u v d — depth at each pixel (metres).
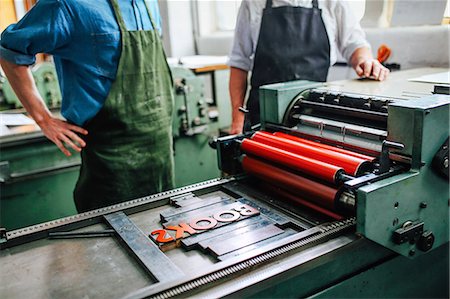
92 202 1.72
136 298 0.76
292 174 1.14
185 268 0.89
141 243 0.96
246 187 1.28
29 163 2.10
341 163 1.03
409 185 0.96
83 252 0.97
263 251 0.88
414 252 1.02
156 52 1.67
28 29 1.39
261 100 1.40
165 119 1.75
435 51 2.01
